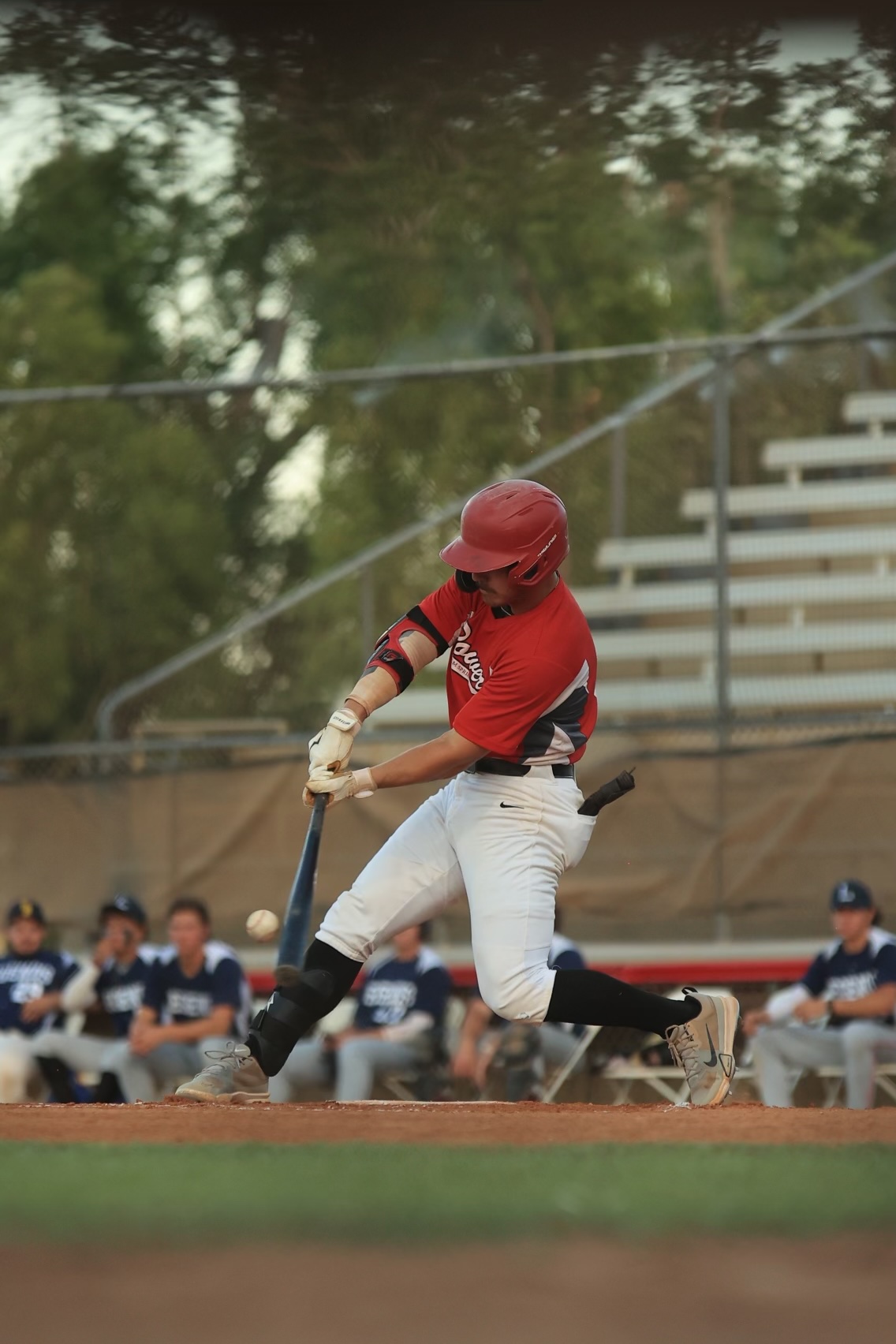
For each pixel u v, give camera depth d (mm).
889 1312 5930
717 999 15641
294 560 67500
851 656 38625
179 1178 8906
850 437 38594
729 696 35125
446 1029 30203
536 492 14867
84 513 60031
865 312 40562
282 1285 6344
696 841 33000
